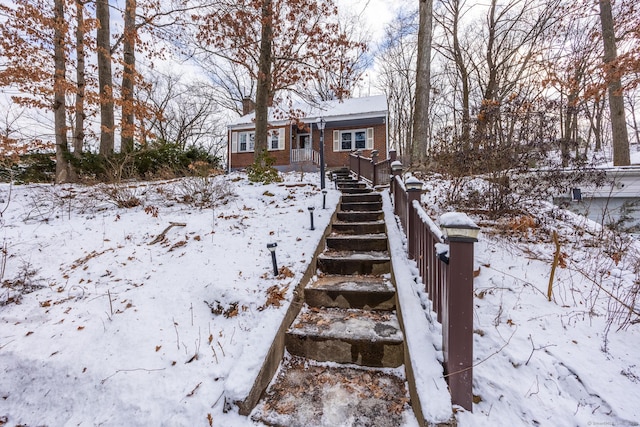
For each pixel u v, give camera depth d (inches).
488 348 82.4
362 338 96.6
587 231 158.7
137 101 373.1
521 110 193.5
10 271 138.5
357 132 647.1
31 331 100.0
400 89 1050.7
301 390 85.4
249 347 88.7
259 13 371.2
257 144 381.1
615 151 380.2
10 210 220.8
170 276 129.6
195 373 83.4
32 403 82.8
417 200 132.7
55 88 324.2
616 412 62.7
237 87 1003.9
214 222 190.2
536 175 189.9
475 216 186.7
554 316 92.8
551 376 72.4
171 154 393.7
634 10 352.8
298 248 151.6
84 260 147.6
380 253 165.9
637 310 91.5
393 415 74.9
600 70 300.2
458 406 67.6
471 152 200.8
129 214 209.9
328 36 407.2
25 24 325.7
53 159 383.6
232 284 118.3
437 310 87.8
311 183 311.1
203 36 392.5
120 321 103.3
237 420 72.4
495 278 114.5
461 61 574.2
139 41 384.2
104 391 80.9
